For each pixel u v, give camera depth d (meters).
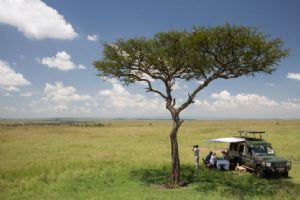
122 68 20.81
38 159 29.59
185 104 19.19
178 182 18.92
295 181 20.16
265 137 52.19
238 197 15.95
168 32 20.00
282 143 43.28
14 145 42.47
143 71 20.47
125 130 84.31
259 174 21.39
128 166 25.55
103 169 24.06
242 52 18.30
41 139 53.50
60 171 23.50
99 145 44.09
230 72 19.08
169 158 30.44
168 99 19.86
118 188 18.36
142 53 20.34
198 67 19.55
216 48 18.69
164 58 19.58
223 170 24.20
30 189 18.48
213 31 18.25
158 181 20.05
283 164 20.95
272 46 17.95
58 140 52.16
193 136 60.06
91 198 16.09
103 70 20.70
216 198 15.80
